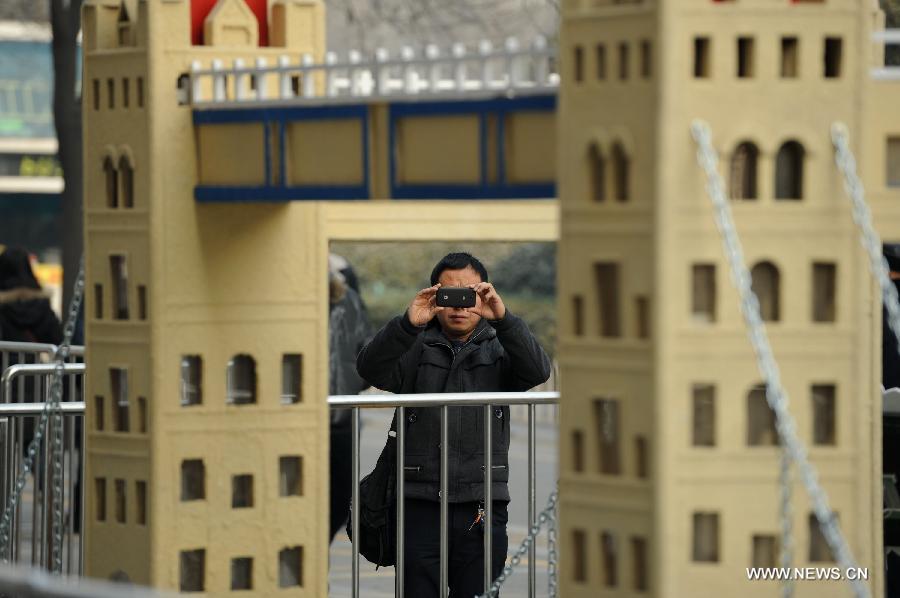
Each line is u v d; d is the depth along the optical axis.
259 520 14.72
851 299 11.59
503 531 19.05
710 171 11.08
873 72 12.24
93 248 14.74
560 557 11.89
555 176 12.01
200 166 14.30
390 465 19.05
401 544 18.73
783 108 11.42
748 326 11.33
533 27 55.97
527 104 12.08
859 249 11.57
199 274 14.35
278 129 13.59
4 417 20.83
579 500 11.73
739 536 11.47
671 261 11.16
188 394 14.66
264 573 14.75
